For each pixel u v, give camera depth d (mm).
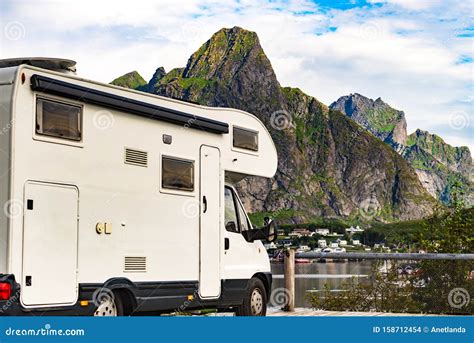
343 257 14094
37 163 8555
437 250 16500
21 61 9281
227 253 11625
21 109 8422
